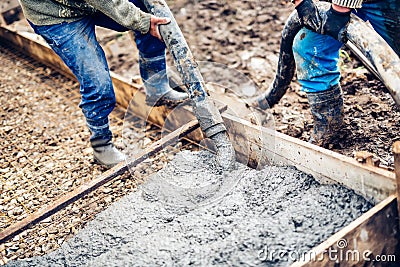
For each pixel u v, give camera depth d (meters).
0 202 3.28
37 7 2.95
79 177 3.41
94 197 3.16
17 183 3.44
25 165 3.62
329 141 3.16
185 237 2.50
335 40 2.81
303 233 2.37
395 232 2.32
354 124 3.30
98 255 2.61
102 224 2.80
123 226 2.74
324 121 3.07
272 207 2.61
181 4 5.40
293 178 2.74
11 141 3.92
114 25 3.24
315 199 2.55
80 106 3.27
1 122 4.18
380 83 3.69
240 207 2.65
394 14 2.62
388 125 3.27
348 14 2.48
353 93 3.66
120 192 3.16
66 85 4.60
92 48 3.10
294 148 2.74
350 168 2.48
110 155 3.40
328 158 2.58
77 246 2.70
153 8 2.97
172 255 2.38
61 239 2.87
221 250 2.32
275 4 5.11
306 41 2.83
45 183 3.40
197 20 5.10
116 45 5.00
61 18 2.98
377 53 2.35
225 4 5.25
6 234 2.61
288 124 3.50
